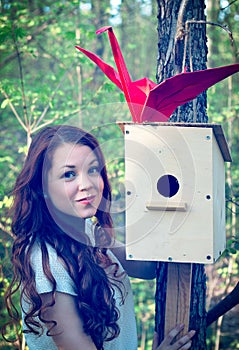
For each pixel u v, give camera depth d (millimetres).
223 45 6805
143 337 4965
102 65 2471
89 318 2121
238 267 4980
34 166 2205
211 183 2254
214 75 2176
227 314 5305
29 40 5836
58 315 2115
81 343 2117
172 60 2686
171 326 2359
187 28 2561
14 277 2320
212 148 2262
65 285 2131
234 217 4875
